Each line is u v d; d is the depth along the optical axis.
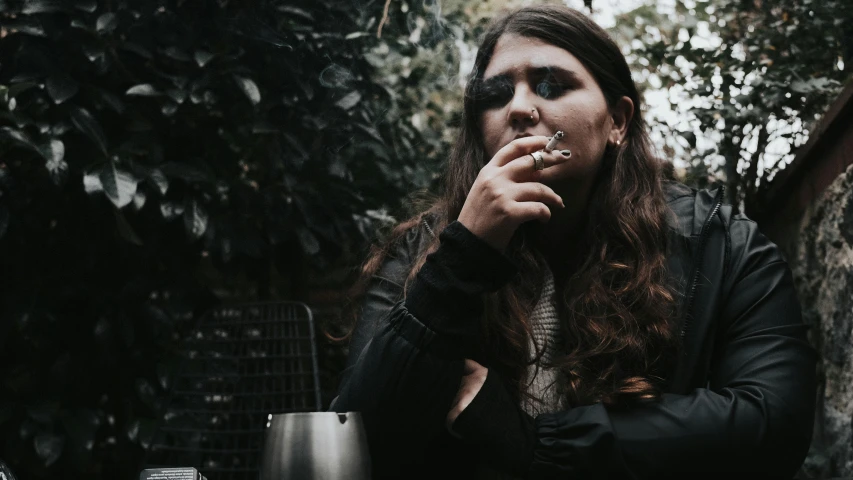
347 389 1.04
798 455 1.07
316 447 0.82
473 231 1.01
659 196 1.24
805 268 2.69
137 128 2.37
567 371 1.14
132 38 2.40
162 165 2.40
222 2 2.49
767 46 2.88
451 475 1.12
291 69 2.59
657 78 3.02
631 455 1.01
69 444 2.32
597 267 1.18
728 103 2.86
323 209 2.71
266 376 2.02
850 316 2.21
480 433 1.01
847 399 2.21
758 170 3.06
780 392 1.07
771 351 1.12
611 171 1.22
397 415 1.01
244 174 2.79
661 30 3.06
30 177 2.33
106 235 2.46
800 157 2.59
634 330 1.13
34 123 2.22
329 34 2.65
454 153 1.31
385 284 1.29
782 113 2.89
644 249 1.19
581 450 1.00
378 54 2.88
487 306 1.16
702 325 1.16
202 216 2.45
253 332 2.38
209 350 2.14
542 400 1.17
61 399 2.43
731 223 1.24
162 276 2.56
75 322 2.45
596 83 1.17
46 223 2.41
